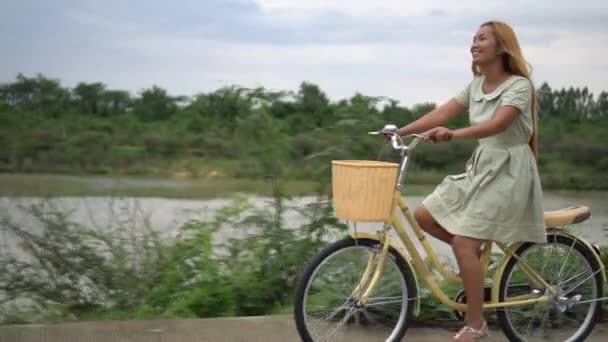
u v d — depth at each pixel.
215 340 3.95
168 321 4.22
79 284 5.03
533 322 3.95
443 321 4.38
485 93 3.62
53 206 5.44
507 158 3.55
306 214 5.35
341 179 3.36
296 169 5.50
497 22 3.58
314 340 3.58
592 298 3.98
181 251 5.22
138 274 5.09
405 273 3.68
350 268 3.63
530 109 3.56
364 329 3.72
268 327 4.18
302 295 3.53
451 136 3.41
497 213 3.52
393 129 3.58
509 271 3.79
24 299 4.89
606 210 7.38
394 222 3.59
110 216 5.47
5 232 5.04
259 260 5.22
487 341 4.07
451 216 3.62
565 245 3.90
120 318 4.71
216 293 4.91
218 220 5.42
